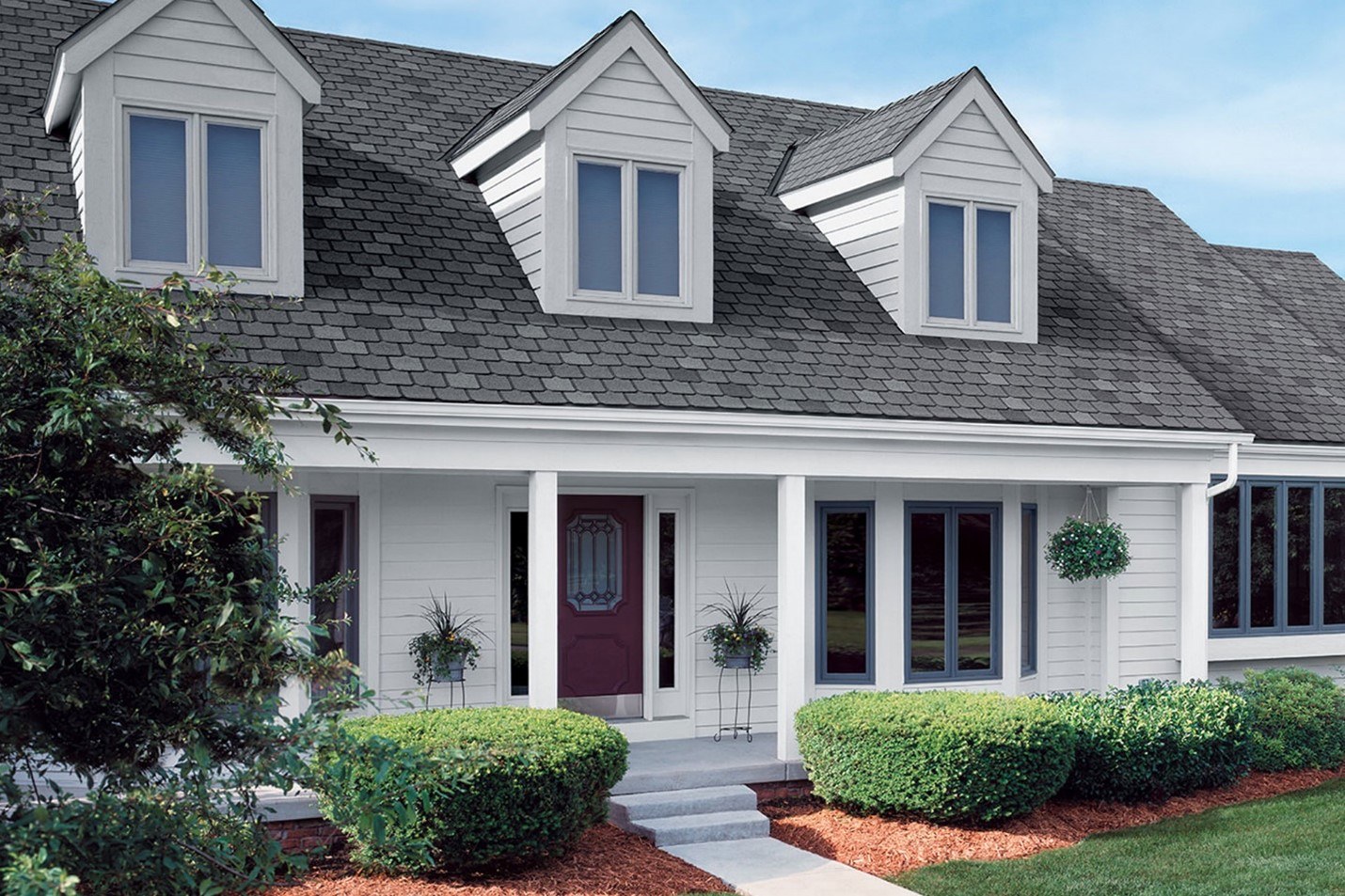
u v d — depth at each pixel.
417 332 11.98
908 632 14.84
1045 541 15.95
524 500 13.69
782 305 14.37
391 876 9.86
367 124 14.96
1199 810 12.72
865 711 11.99
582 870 10.19
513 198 13.80
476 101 16.08
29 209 6.32
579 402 11.62
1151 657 16.44
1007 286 15.20
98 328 5.56
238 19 11.98
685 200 13.67
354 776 8.30
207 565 5.78
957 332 14.84
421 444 11.27
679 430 12.06
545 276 13.00
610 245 13.40
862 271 15.32
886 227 14.89
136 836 5.56
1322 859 10.63
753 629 14.29
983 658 15.20
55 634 5.28
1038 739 11.56
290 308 11.77
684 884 10.04
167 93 11.76
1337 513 17.52
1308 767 14.66
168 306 5.93
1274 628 17.12
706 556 14.50
